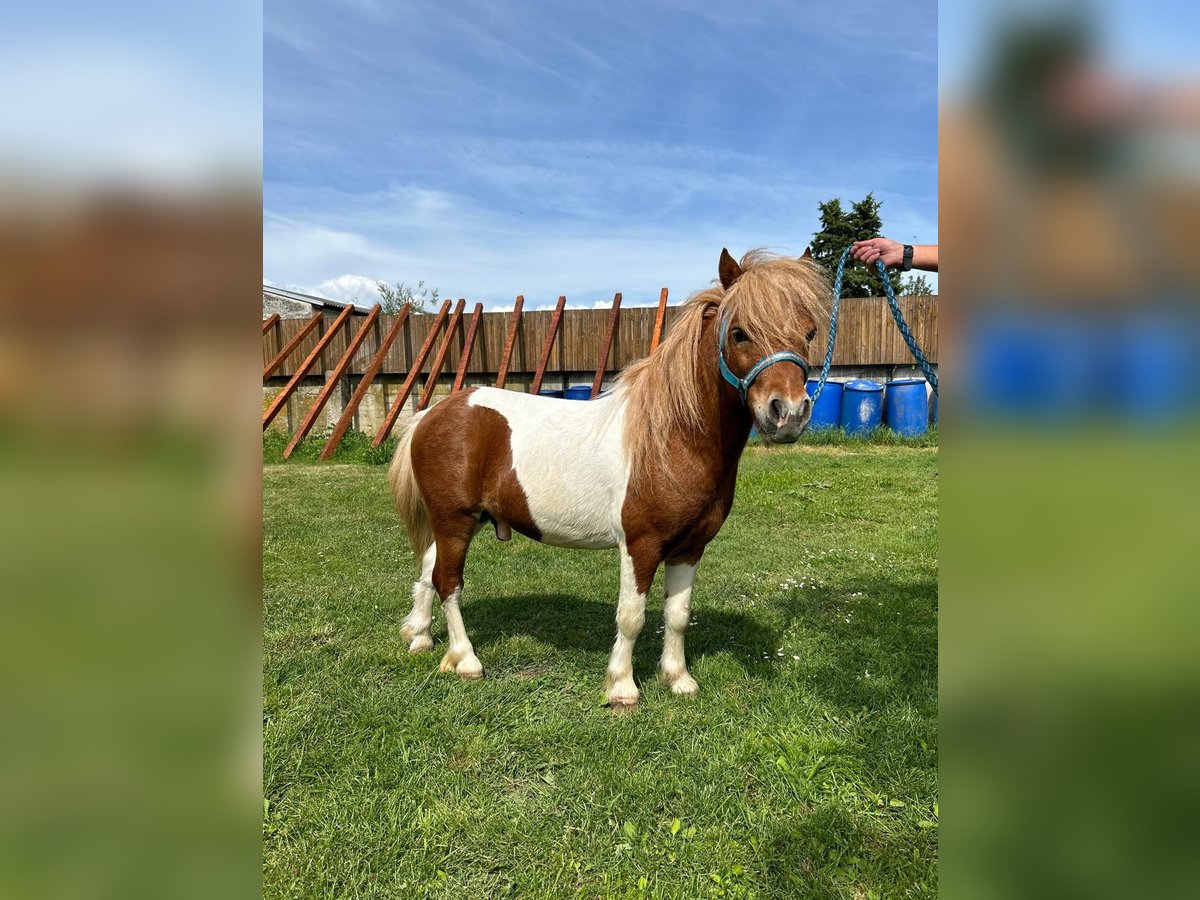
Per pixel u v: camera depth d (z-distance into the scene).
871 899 1.76
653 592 4.16
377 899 1.79
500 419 2.97
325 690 2.87
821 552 5.05
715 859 1.92
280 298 12.39
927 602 3.93
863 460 8.88
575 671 3.08
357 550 5.19
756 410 2.25
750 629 3.55
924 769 2.28
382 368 11.64
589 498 2.74
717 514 2.70
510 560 4.94
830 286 2.46
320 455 9.95
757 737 2.48
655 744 2.48
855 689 2.83
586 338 11.20
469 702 2.76
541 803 2.16
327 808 2.13
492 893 1.82
